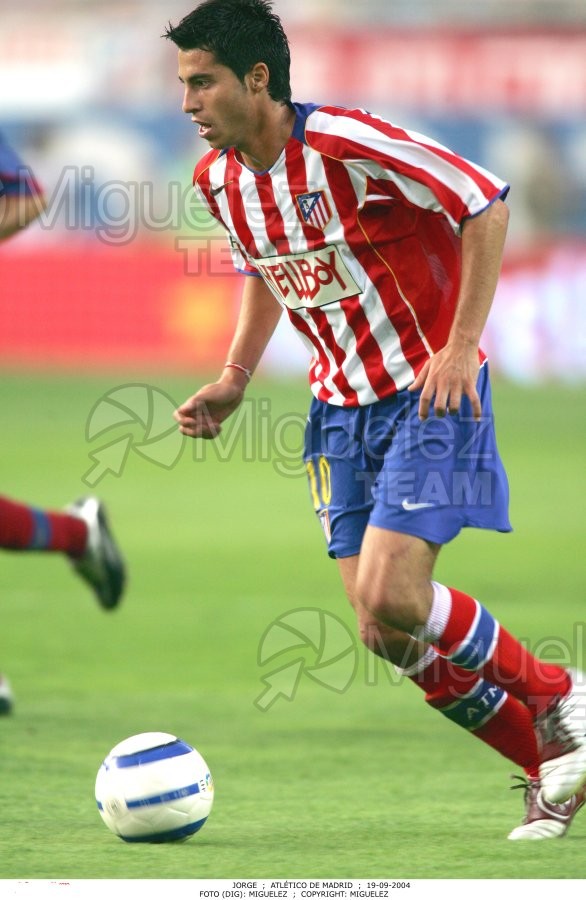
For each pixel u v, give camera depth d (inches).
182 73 522.3
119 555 551.8
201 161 564.4
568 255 3078.2
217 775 631.2
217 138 525.3
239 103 519.5
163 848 500.1
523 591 1167.6
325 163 522.9
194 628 1032.2
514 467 2025.1
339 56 3496.6
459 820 548.7
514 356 3093.0
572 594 1152.2
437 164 508.1
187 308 3152.1
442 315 534.0
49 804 566.3
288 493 1893.5
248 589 1192.2
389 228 527.2
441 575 1254.9
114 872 468.1
